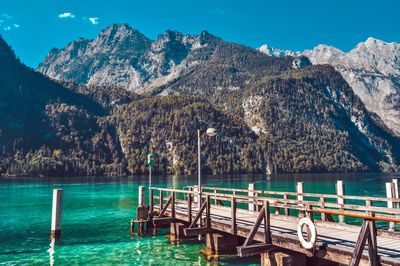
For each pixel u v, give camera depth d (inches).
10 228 1369.3
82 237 1134.4
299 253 642.8
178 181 5900.6
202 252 889.5
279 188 3663.9
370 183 4685.0
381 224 1337.4
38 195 3129.9
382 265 493.4
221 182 5319.9
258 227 684.1
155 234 1135.0
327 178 6658.5
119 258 866.1
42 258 885.8
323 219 825.5
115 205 2198.6
